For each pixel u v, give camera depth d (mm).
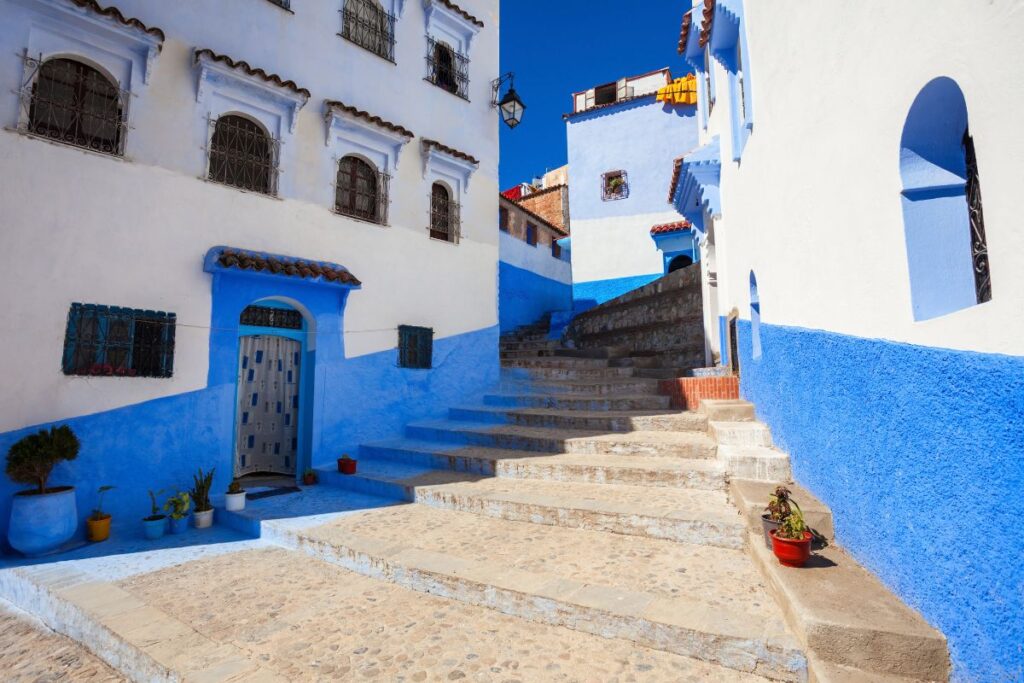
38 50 5621
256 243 7184
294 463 7805
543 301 18766
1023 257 1837
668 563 4035
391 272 8906
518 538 4766
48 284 5461
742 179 6574
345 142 8430
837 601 2889
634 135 16906
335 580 4383
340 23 8555
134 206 6109
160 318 6188
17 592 4520
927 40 2406
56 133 5754
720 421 6410
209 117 6836
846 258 3416
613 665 2979
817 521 3840
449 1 10195
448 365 9734
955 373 2277
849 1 3260
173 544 5387
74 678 3377
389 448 7820
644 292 12133
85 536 5531
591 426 7613
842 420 3604
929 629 2535
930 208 2631
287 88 7457
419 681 2902
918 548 2662
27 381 5285
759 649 2811
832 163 3596
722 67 7621
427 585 4035
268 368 7723
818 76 3809
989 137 1987
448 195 10172
